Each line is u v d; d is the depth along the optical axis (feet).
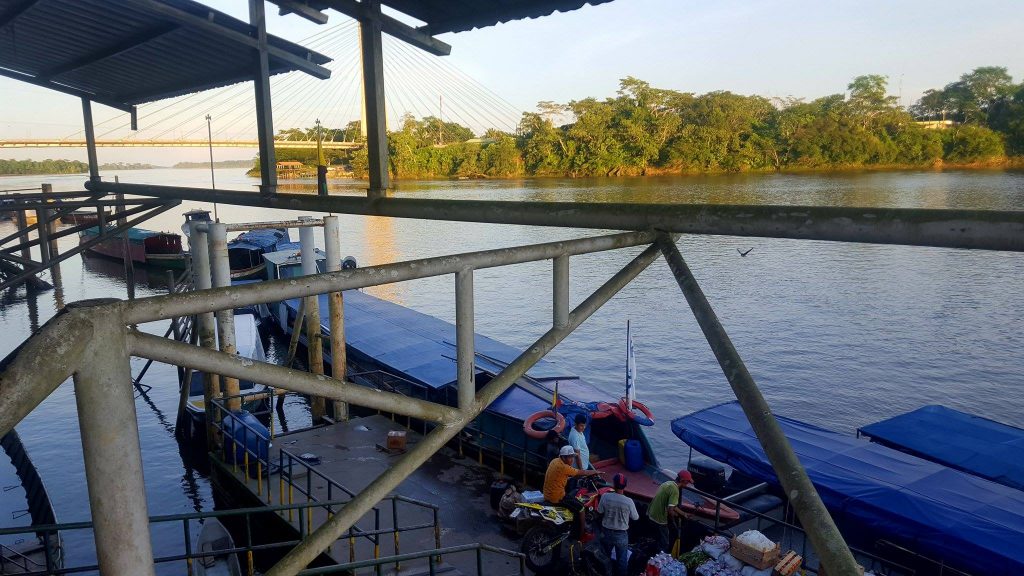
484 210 10.75
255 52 18.89
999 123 289.74
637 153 268.82
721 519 33.91
